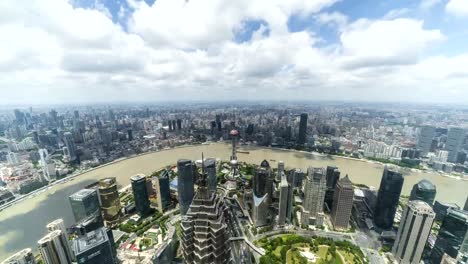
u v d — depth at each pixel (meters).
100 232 119.12
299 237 185.38
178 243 180.12
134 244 186.12
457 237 148.88
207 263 98.50
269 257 163.25
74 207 191.62
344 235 196.38
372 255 172.25
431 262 162.88
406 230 156.25
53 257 141.88
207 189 100.75
